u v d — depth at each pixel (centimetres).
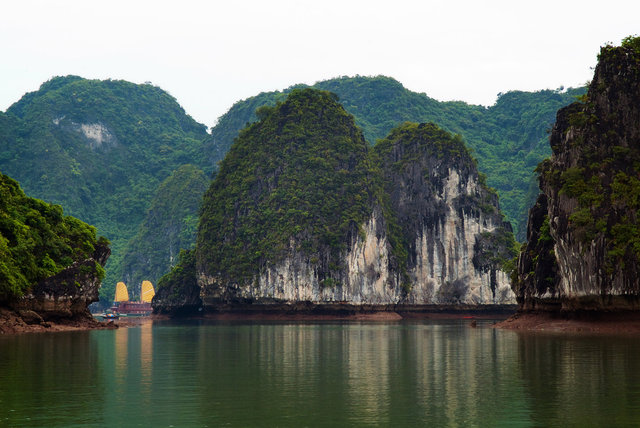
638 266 7388
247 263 15712
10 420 2825
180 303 17350
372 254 16175
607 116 8331
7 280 7881
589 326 7781
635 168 8050
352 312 15662
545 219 9506
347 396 3297
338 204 16062
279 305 15375
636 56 8406
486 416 2856
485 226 17700
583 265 7844
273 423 2762
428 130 18325
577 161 8288
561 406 3023
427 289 17438
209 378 3891
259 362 4725
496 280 17350
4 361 4666
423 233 17625
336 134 17088
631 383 3566
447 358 4916
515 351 5353
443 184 17700
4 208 8806
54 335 7500
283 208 16012
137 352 5444
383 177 18275
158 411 2981
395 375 3997
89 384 3653
